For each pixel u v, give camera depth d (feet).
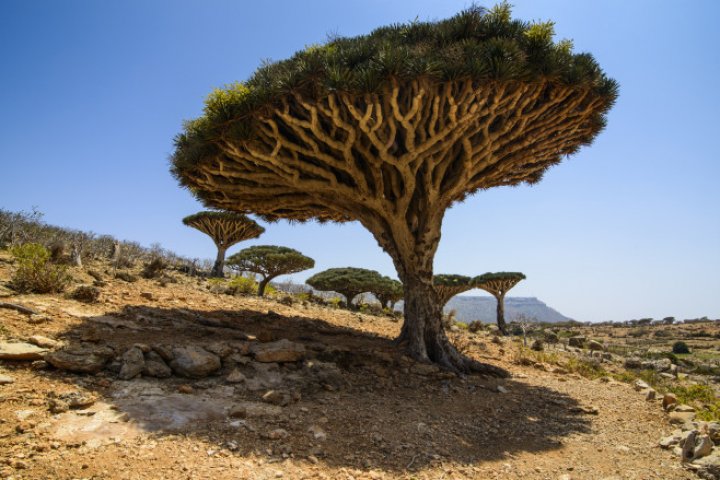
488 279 86.53
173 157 29.53
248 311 32.96
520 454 14.29
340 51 22.99
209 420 13.64
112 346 17.47
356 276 81.82
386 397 19.20
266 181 29.09
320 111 23.41
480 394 22.08
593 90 26.04
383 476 11.37
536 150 29.37
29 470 9.41
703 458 13.30
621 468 13.39
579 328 174.40
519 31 24.52
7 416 11.57
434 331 27.66
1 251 34.19
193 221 69.72
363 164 28.27
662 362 45.14
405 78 21.52
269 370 19.19
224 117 22.99
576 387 26.40
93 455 10.51
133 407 13.58
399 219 28.63
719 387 38.19
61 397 13.24
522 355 35.70
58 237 45.44
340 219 41.88
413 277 28.73
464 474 12.15
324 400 17.31
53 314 20.15
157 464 10.50
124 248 54.49
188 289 38.60
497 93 22.94
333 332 30.53
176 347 18.40
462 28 24.45
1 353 14.62
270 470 10.91
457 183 28.14
